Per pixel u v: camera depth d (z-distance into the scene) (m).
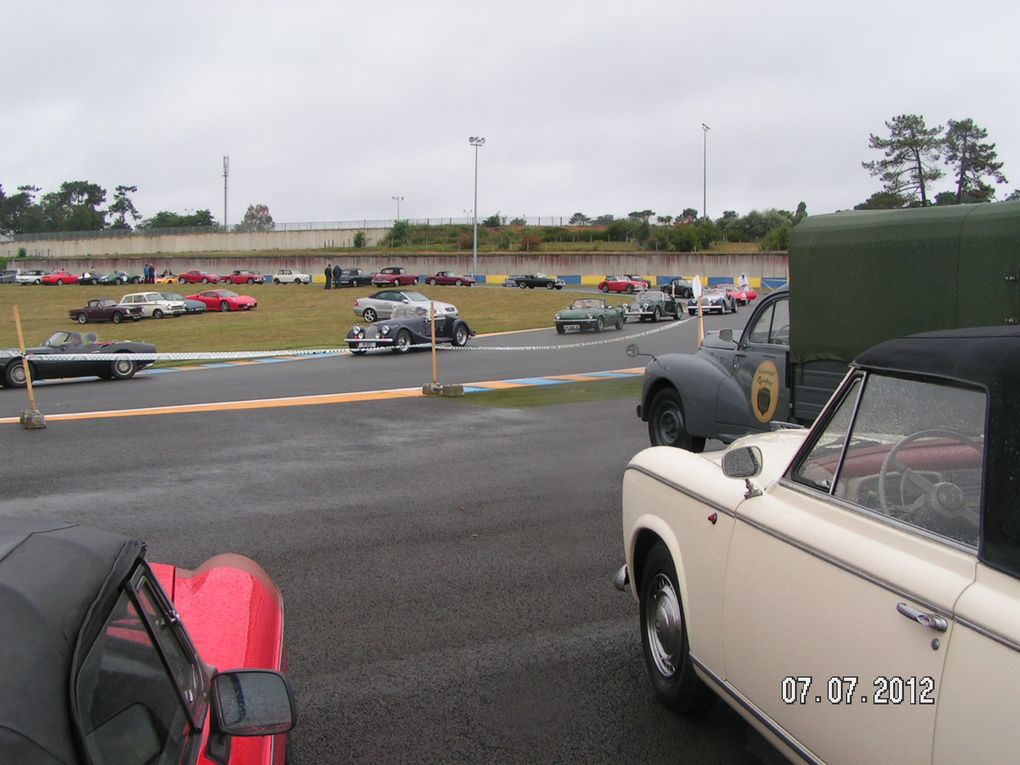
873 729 2.63
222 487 9.23
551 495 8.73
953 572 2.47
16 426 13.63
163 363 26.73
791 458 3.65
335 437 12.34
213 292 52.00
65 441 12.18
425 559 6.68
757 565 3.28
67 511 8.25
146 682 1.93
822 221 7.75
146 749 1.80
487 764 3.82
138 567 2.21
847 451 3.07
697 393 9.72
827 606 2.87
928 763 2.42
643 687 4.55
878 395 2.99
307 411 15.05
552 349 28.45
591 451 11.04
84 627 1.70
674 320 44.50
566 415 14.28
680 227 100.44
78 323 46.72
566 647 5.07
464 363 24.27
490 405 15.61
